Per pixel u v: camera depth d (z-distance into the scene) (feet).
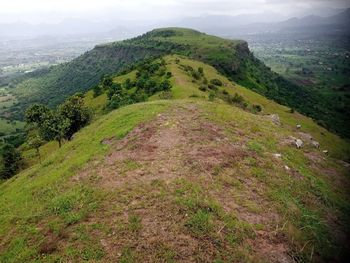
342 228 60.08
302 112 424.46
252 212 54.80
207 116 98.12
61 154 108.06
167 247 45.09
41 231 54.80
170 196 55.88
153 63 402.31
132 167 68.59
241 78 546.26
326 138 278.87
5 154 218.59
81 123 177.58
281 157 80.84
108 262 43.60
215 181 61.77
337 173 86.53
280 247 48.57
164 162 68.59
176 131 84.33
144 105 120.37
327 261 50.26
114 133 95.20
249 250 46.26
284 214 56.49
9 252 52.24
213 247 45.55
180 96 221.87
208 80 330.13
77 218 54.03
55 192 70.03
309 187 70.49
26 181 98.99
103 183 64.85
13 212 69.31
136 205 54.65
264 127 103.40
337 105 551.59
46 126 181.16
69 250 47.11
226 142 80.23
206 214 51.31
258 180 65.77
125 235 47.96
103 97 348.79
